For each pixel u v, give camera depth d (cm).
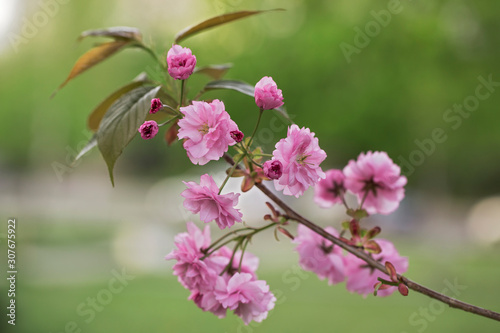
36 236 1727
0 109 2133
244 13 184
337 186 207
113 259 1467
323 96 1466
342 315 965
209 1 1483
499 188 3600
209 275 173
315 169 148
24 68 1938
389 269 158
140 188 4069
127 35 195
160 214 2056
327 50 1423
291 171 144
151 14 1559
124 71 1884
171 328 862
